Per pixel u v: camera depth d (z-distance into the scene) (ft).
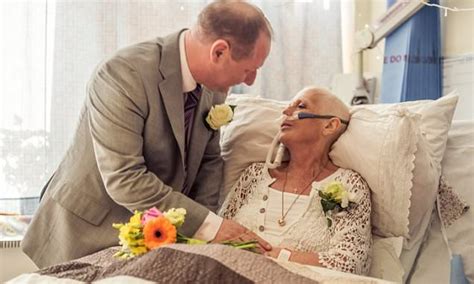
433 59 7.05
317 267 3.92
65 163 4.81
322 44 8.09
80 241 4.61
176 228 3.93
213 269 3.28
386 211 4.84
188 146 4.96
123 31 7.32
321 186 4.86
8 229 6.41
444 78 7.09
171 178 4.82
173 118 4.48
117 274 3.43
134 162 4.23
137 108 4.26
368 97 7.38
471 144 5.45
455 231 5.31
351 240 4.53
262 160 5.41
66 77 7.06
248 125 5.50
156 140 4.48
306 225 4.70
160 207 4.24
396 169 4.70
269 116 5.50
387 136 4.74
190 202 4.32
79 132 4.75
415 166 4.76
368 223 4.74
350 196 4.70
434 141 5.30
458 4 6.95
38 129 6.97
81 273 3.69
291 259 4.31
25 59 6.89
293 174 5.07
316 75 8.06
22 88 6.90
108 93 4.24
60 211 4.66
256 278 3.32
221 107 5.03
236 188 5.33
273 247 4.52
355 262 4.39
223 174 5.53
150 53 4.46
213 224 4.30
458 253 5.22
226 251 3.48
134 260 3.56
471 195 5.30
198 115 4.94
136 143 4.28
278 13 7.90
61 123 7.04
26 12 6.88
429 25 7.01
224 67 4.36
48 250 4.77
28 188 6.93
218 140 5.44
